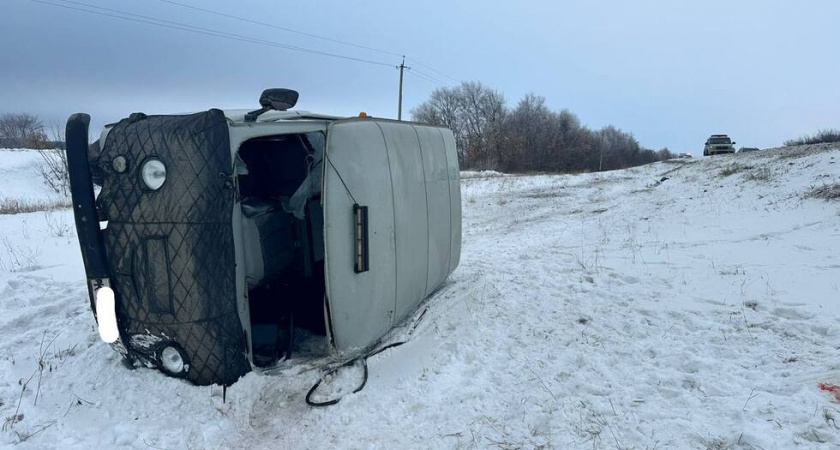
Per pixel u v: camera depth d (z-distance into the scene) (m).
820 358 4.20
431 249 5.59
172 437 3.33
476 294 6.31
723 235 9.27
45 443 3.29
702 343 4.76
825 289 5.77
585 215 14.39
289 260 4.59
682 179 20.45
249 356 3.94
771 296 5.77
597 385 4.05
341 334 4.16
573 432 3.42
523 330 5.27
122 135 3.57
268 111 4.45
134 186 3.51
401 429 3.49
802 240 8.08
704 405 3.67
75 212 3.52
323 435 3.42
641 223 11.69
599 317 5.58
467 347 4.79
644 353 4.65
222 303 3.64
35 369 4.23
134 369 3.96
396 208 4.73
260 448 3.29
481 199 19.80
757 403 3.60
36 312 5.57
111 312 3.60
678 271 7.12
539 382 4.13
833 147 18.89
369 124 4.61
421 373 4.29
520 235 11.47
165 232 3.49
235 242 3.76
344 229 4.08
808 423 3.32
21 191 25.64
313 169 4.68
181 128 3.51
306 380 4.02
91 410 3.61
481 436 3.40
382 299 4.54
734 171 18.12
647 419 3.54
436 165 5.86
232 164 3.68
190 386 3.74
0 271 7.43
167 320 3.58
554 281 7.05
